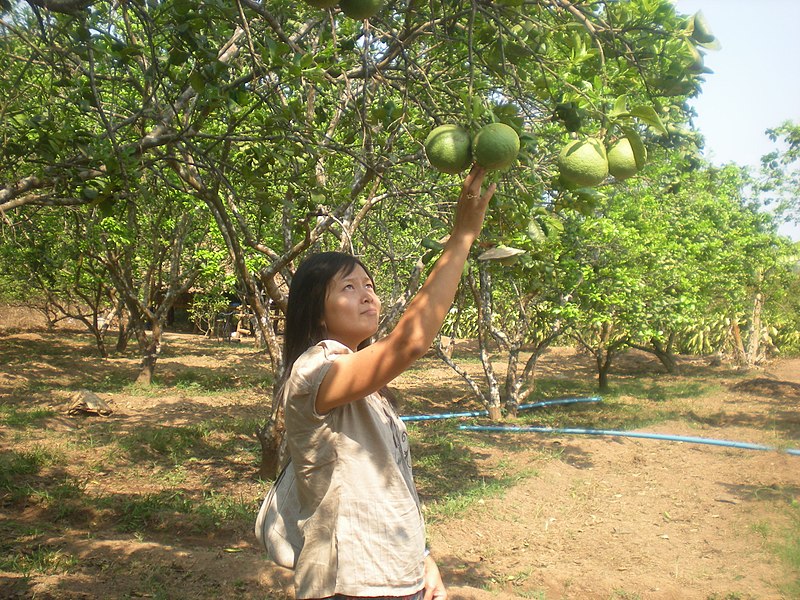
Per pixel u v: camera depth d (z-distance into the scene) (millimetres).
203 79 3516
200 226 17438
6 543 5848
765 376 22094
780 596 5621
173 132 4219
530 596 5691
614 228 12117
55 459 8977
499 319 15914
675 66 2645
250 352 25109
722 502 8273
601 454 10531
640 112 2000
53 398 13359
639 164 2064
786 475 9406
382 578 1607
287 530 1764
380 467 1668
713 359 25516
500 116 2176
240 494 8070
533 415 14258
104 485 8148
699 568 6297
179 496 7762
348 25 4520
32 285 18891
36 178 3951
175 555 5691
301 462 1655
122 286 16156
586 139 2027
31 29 4062
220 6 3303
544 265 4984
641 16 2727
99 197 3771
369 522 1618
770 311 25328
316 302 1812
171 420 12133
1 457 8789
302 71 3318
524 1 2688
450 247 1659
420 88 4152
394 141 5082
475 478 9117
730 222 21109
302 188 5020
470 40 2109
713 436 12000
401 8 3631
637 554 6656
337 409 1647
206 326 32188
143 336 16719
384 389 1874
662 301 13852
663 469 9805
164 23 3662
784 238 23219
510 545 6879
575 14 2561
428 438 11578
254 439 10969
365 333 1831
